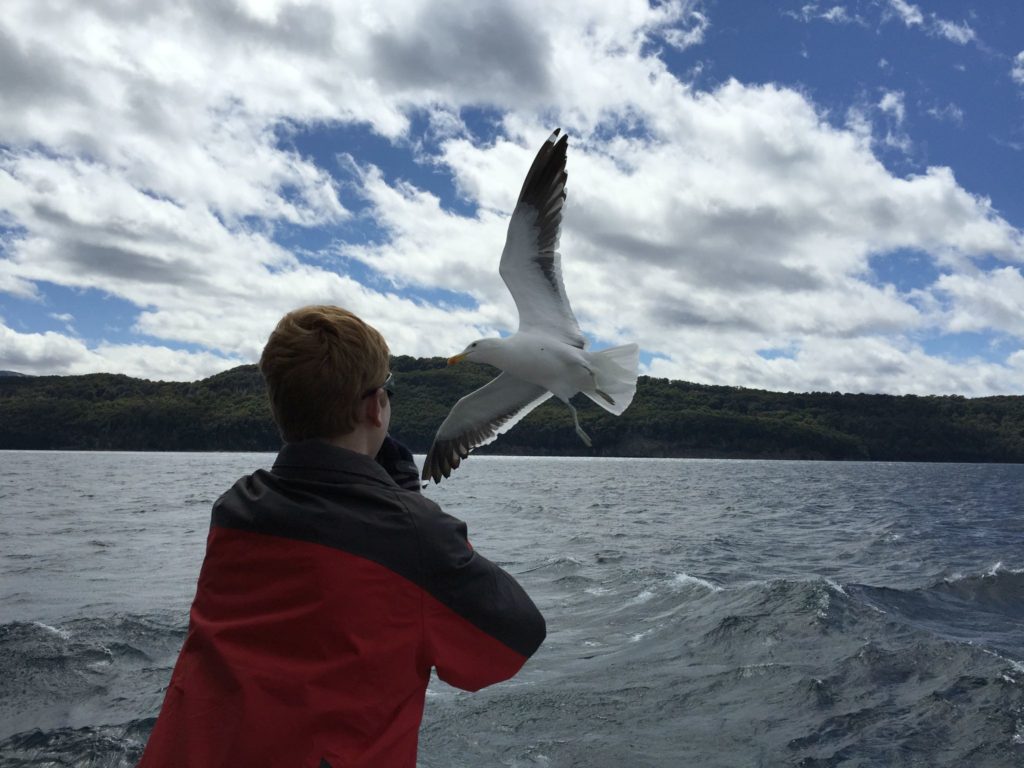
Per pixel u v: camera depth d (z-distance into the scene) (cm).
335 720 170
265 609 179
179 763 167
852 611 955
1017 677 711
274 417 203
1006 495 4162
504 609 190
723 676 749
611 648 848
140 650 811
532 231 641
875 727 632
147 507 2548
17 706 666
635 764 578
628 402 644
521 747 607
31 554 1484
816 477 6178
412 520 187
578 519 2316
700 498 3431
